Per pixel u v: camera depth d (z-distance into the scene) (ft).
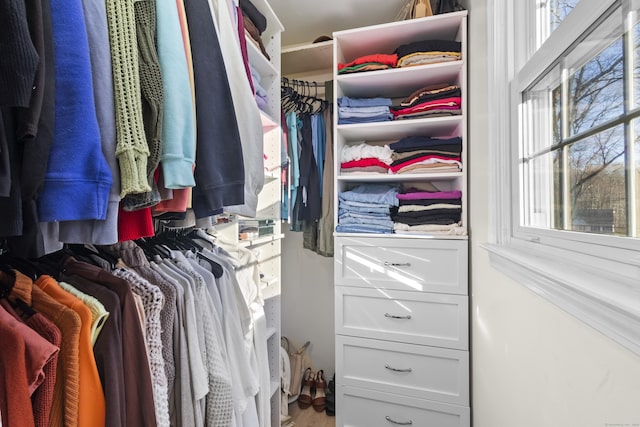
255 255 4.46
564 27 2.19
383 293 4.98
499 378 3.18
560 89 2.45
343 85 5.60
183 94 1.98
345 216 5.39
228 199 2.29
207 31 2.30
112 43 1.67
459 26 4.98
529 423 2.41
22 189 1.35
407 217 5.09
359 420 5.06
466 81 4.75
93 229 1.63
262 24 4.52
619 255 1.67
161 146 1.85
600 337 1.53
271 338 5.34
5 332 1.48
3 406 1.40
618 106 1.81
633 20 1.68
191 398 2.44
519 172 3.04
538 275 2.05
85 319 1.75
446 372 4.68
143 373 1.95
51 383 1.57
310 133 5.95
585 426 1.66
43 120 1.38
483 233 3.90
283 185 5.61
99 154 1.52
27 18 1.31
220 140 2.28
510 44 3.25
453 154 4.92
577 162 2.25
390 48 5.68
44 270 2.16
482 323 3.89
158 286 2.43
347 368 5.13
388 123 5.08
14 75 1.19
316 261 7.20
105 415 1.75
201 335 2.64
